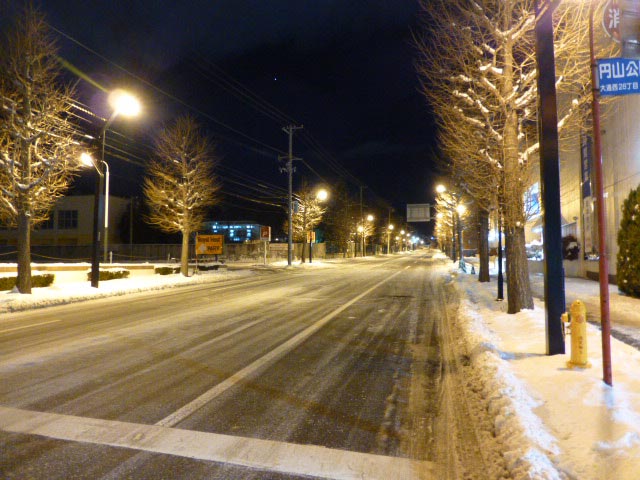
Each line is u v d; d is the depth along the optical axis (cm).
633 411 442
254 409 519
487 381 568
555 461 353
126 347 826
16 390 577
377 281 2439
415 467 386
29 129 1623
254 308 1362
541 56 678
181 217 2753
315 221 5369
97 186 1909
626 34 501
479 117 1180
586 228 2162
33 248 5734
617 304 1277
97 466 382
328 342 884
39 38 1630
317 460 397
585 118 1133
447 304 1473
